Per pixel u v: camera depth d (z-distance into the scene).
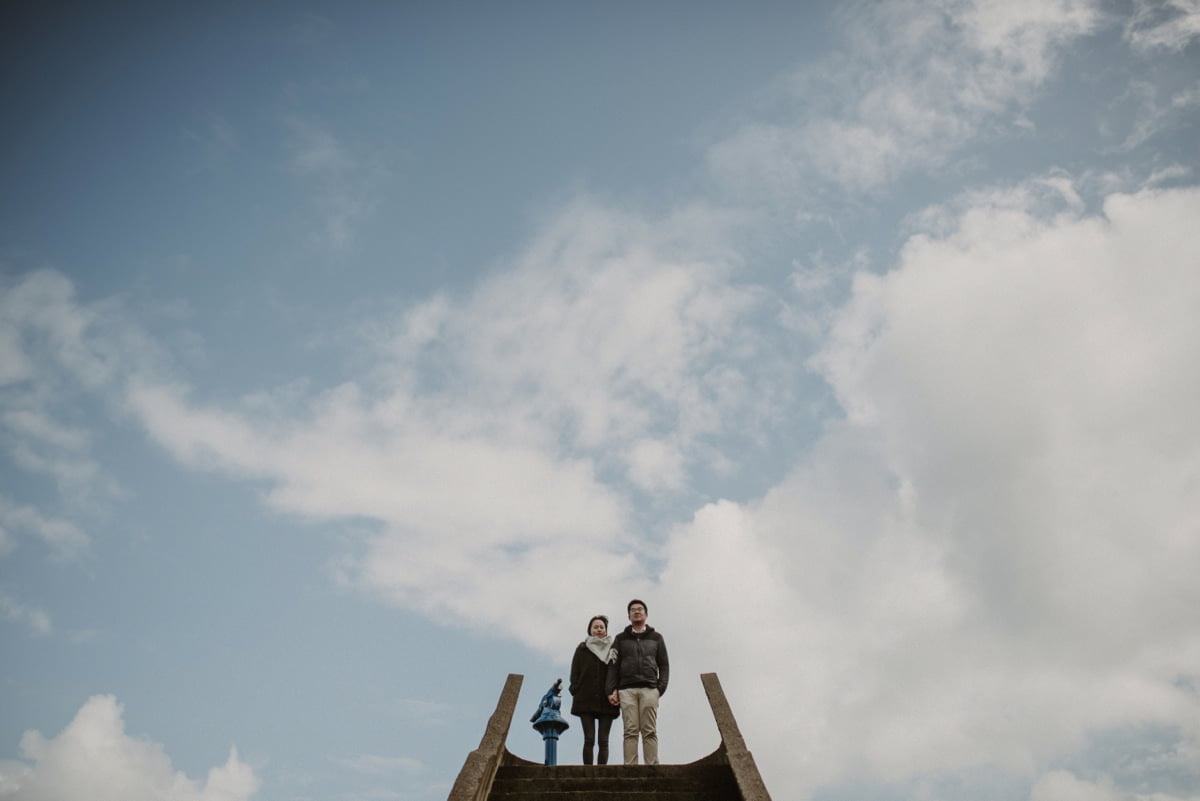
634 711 11.95
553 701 13.54
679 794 10.07
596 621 12.95
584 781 10.40
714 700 11.61
